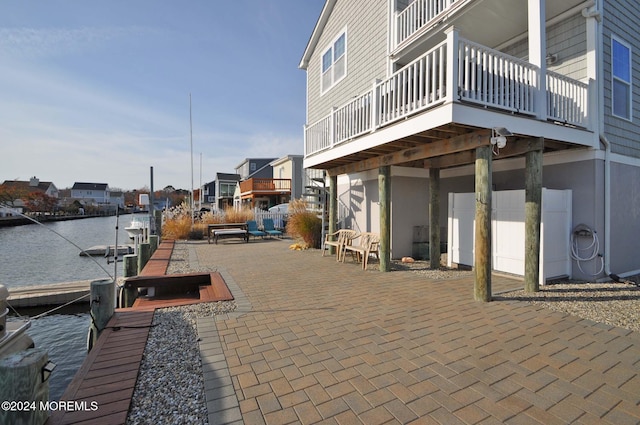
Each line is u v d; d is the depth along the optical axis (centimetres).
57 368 443
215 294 510
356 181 1012
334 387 247
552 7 630
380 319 400
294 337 344
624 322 387
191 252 1016
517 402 228
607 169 615
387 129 573
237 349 314
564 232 621
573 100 588
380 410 219
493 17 677
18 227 2945
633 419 210
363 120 680
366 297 499
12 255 1400
